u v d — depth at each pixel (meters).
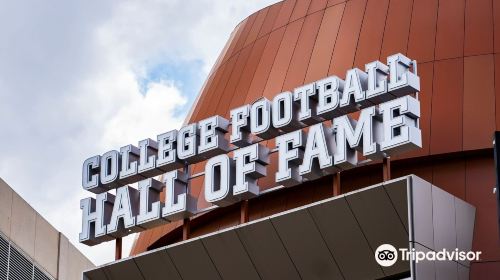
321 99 48.12
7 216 58.00
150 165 51.59
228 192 48.72
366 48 53.06
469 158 48.75
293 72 54.41
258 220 46.75
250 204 51.78
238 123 50.06
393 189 43.88
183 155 50.94
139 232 54.31
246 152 48.88
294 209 45.88
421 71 51.38
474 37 51.78
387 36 53.09
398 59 47.19
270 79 55.06
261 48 57.44
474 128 49.06
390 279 44.97
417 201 43.72
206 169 49.53
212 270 48.56
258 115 49.66
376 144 45.78
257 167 48.62
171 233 54.47
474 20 52.31
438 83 50.81
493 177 47.81
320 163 46.75
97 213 51.91
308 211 45.53
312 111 48.31
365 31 53.78
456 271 44.81
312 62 54.09
